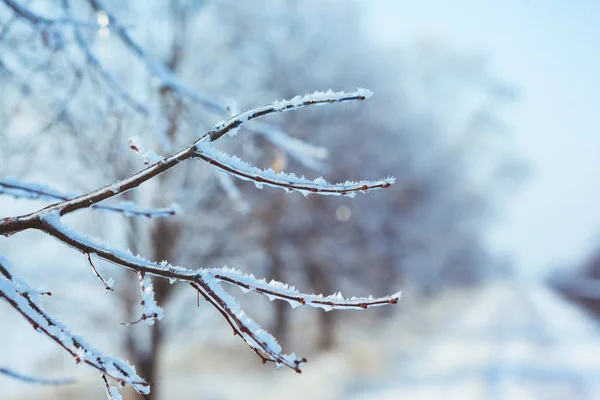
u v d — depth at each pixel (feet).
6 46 12.26
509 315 97.66
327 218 43.52
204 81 31.60
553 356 51.67
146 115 12.21
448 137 71.97
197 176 26.63
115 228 26.32
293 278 44.78
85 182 22.25
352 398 34.30
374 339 62.34
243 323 5.30
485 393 36.17
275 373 46.06
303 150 11.28
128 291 28.32
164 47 26.73
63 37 11.32
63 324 5.60
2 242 25.94
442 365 46.16
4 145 13.73
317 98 5.26
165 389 41.60
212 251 33.22
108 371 5.38
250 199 34.22
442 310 101.76
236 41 38.19
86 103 13.67
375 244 48.73
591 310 112.98
